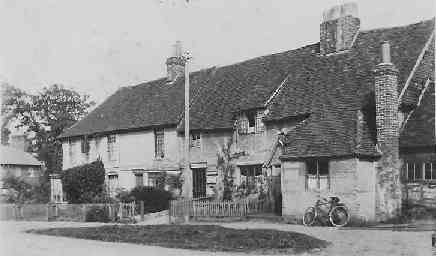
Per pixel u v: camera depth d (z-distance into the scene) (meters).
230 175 25.69
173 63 33.44
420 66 20.73
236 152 25.58
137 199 25.39
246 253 12.85
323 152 18.75
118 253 13.38
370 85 20.69
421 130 18.75
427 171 18.20
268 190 23.34
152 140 30.70
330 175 18.61
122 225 19.61
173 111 30.05
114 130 32.81
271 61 27.72
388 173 18.23
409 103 19.58
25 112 44.22
